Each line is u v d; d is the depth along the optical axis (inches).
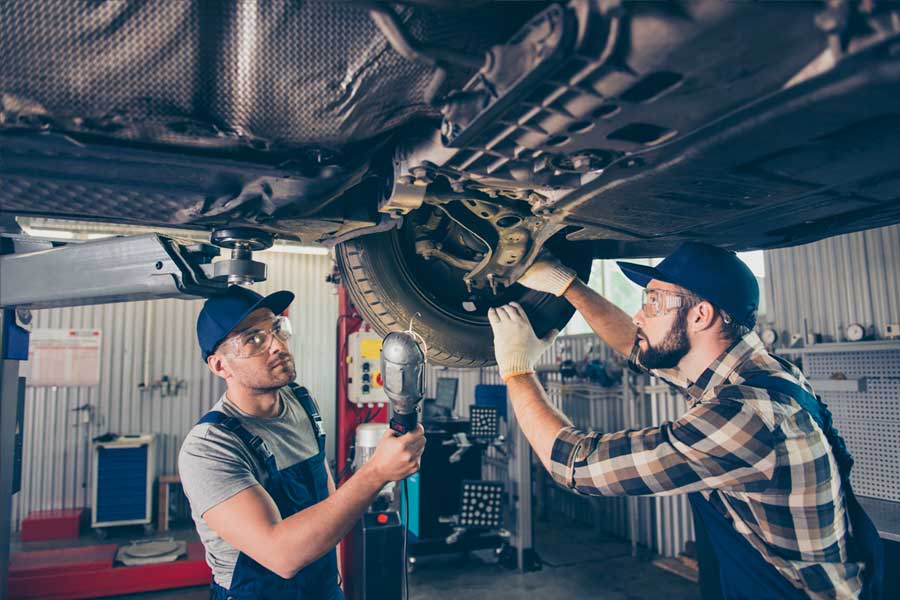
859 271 122.0
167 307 236.8
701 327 45.3
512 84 24.7
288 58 29.3
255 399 57.9
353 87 30.4
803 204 39.4
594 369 186.9
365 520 109.0
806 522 39.1
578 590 150.2
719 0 20.1
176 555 154.6
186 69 28.9
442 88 30.5
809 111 25.0
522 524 165.5
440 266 64.1
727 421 37.4
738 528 43.3
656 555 175.6
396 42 24.2
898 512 97.7
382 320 57.3
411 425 43.4
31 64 27.4
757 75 23.5
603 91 24.9
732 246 55.1
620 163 32.7
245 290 58.1
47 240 57.0
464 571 165.3
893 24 19.1
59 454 220.1
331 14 28.9
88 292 50.2
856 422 111.1
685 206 39.5
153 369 233.3
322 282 257.3
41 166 34.1
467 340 59.6
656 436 39.4
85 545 191.5
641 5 21.1
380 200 44.6
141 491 203.2
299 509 54.9
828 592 39.6
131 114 29.5
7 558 86.8
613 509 198.4
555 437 43.9
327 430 251.9
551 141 30.4
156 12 27.6
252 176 37.8
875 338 117.3
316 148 33.6
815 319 130.4
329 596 55.5
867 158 30.9
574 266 62.9
